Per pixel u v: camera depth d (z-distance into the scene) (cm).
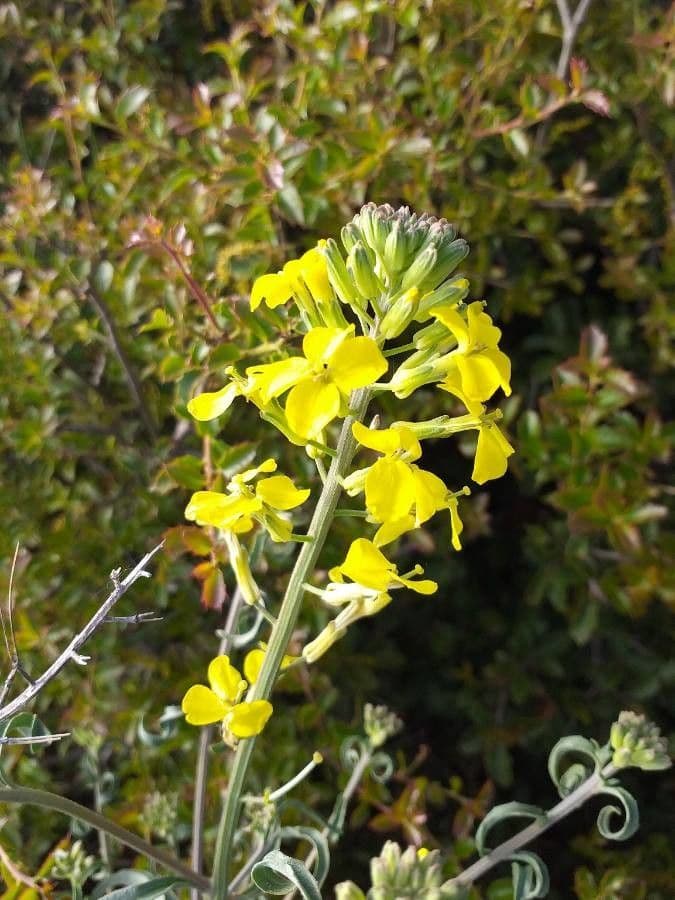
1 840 18
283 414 11
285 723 21
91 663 21
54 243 22
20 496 23
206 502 11
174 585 21
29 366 22
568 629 23
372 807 23
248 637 15
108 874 17
